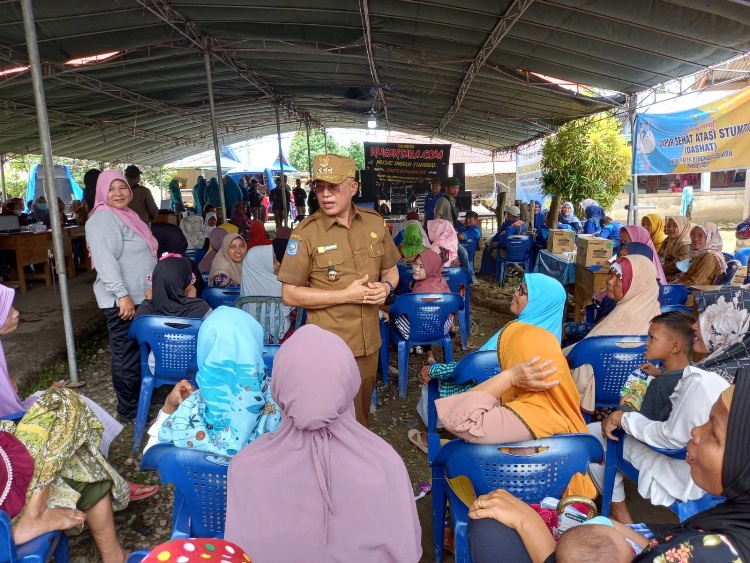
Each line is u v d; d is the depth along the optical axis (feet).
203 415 6.44
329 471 4.61
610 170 42.63
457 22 23.93
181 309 11.44
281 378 4.71
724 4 16.48
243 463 4.76
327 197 8.48
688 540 3.44
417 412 13.19
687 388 6.40
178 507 6.60
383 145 47.93
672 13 18.47
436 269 15.20
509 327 7.70
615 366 9.70
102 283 11.90
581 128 41.96
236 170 89.25
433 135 66.28
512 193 85.51
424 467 10.80
